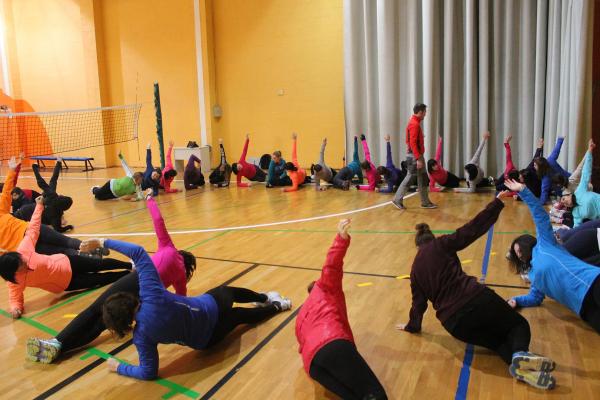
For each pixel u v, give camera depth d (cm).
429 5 866
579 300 278
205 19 1142
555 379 253
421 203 672
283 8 1084
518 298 335
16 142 1355
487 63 856
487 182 772
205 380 270
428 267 272
